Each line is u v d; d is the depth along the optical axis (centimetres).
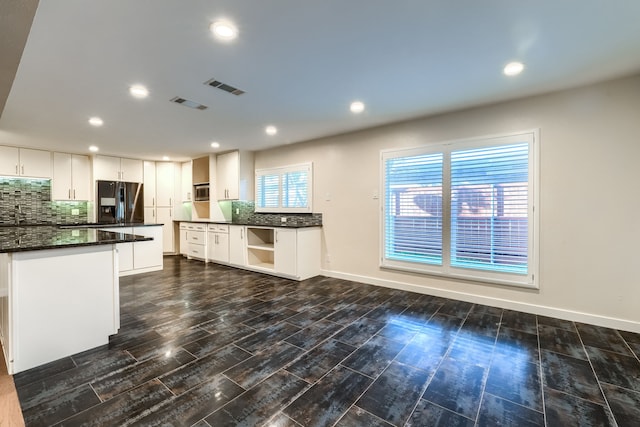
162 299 367
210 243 616
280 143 525
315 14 175
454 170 358
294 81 268
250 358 223
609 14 178
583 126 285
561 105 295
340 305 343
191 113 351
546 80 271
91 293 238
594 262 283
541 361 219
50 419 158
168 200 711
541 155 305
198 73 249
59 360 220
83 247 235
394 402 174
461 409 168
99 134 443
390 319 300
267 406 169
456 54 225
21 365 206
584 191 286
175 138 476
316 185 498
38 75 246
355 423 157
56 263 222
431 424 156
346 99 314
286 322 293
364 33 197
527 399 177
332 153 475
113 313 249
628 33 198
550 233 303
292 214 533
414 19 182
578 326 281
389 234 415
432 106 336
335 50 218
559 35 201
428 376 200
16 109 327
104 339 244
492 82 275
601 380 195
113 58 222
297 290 405
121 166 637
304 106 333
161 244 547
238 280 463
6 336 212
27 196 555
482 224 341
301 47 212
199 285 434
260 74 254
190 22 181
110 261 249
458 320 297
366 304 346
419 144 385
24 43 181
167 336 261
